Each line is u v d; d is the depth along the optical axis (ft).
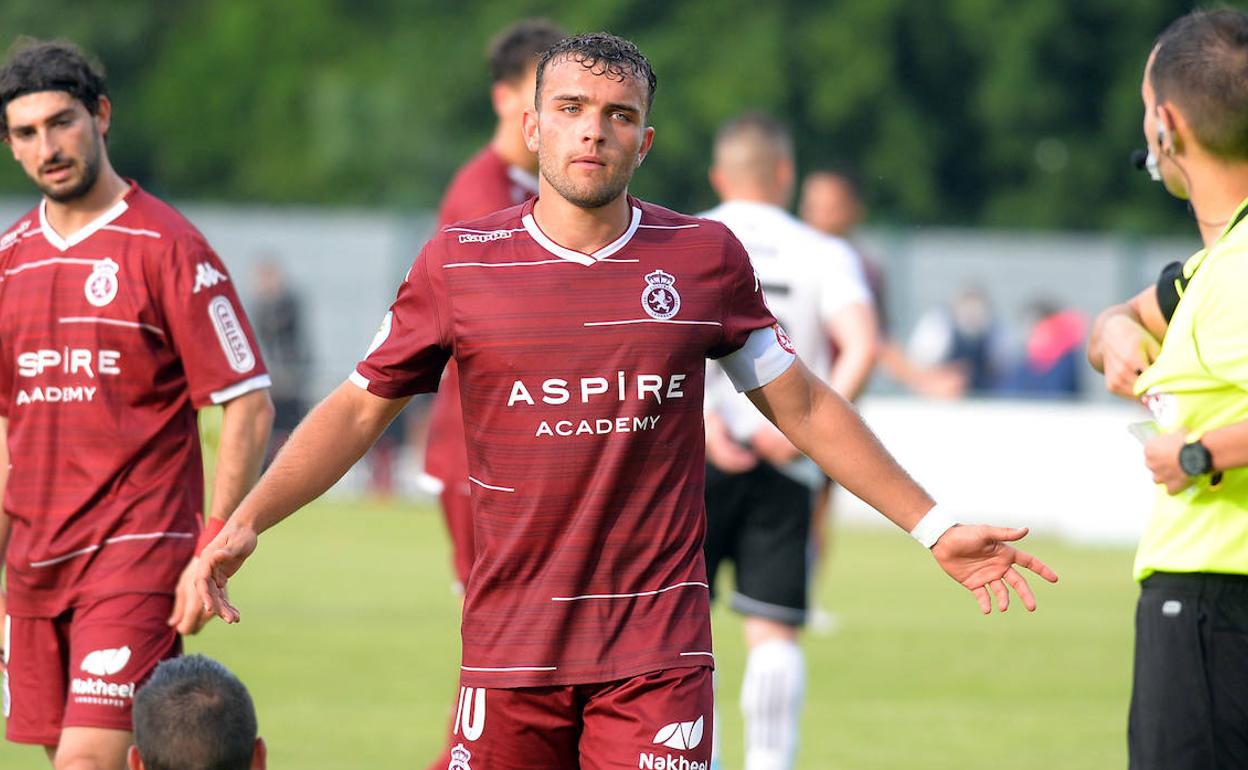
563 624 51.67
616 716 51.93
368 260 313.12
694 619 52.19
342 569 171.73
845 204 133.90
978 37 411.54
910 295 297.94
